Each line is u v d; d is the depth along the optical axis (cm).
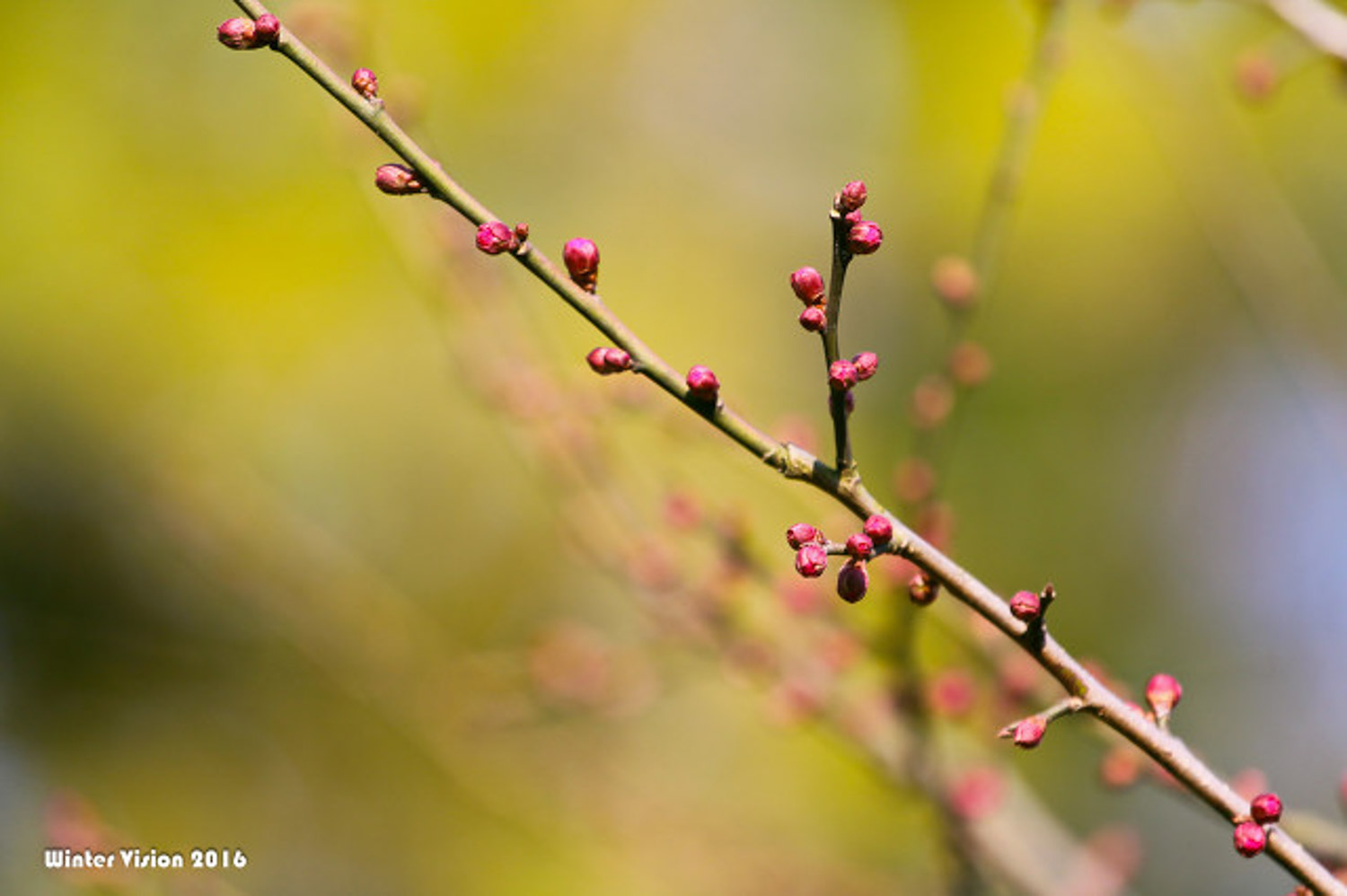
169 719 759
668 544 510
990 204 428
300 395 803
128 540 761
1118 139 859
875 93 959
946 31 931
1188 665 887
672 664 568
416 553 822
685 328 880
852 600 230
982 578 874
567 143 898
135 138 790
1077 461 912
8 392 761
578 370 539
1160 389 934
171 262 785
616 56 920
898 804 625
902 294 927
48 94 780
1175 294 911
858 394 898
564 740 645
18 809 716
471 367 495
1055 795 769
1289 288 555
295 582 654
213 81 804
